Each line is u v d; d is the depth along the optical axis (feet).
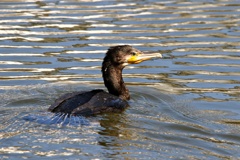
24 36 58.90
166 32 60.39
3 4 69.00
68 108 40.16
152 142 36.19
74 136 36.17
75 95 42.01
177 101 44.96
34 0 71.05
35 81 48.57
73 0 71.41
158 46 56.49
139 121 39.93
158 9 67.97
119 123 39.19
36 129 36.96
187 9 68.08
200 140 37.06
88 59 53.57
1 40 57.82
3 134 36.14
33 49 55.77
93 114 40.24
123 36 59.00
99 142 35.63
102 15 65.36
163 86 48.26
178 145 35.99
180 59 53.98
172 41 57.93
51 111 40.04
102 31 60.39
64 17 64.49
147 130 38.27
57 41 57.82
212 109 43.37
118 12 66.69
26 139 35.42
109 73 46.03
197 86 48.26
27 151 33.88
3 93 45.37
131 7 68.74
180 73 51.13
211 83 48.88
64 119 38.60
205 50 55.83
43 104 43.09
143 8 68.44
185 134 37.99
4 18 63.87
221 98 45.70
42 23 62.64
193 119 41.09
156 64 53.47
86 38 58.54
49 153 33.71
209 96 46.14
